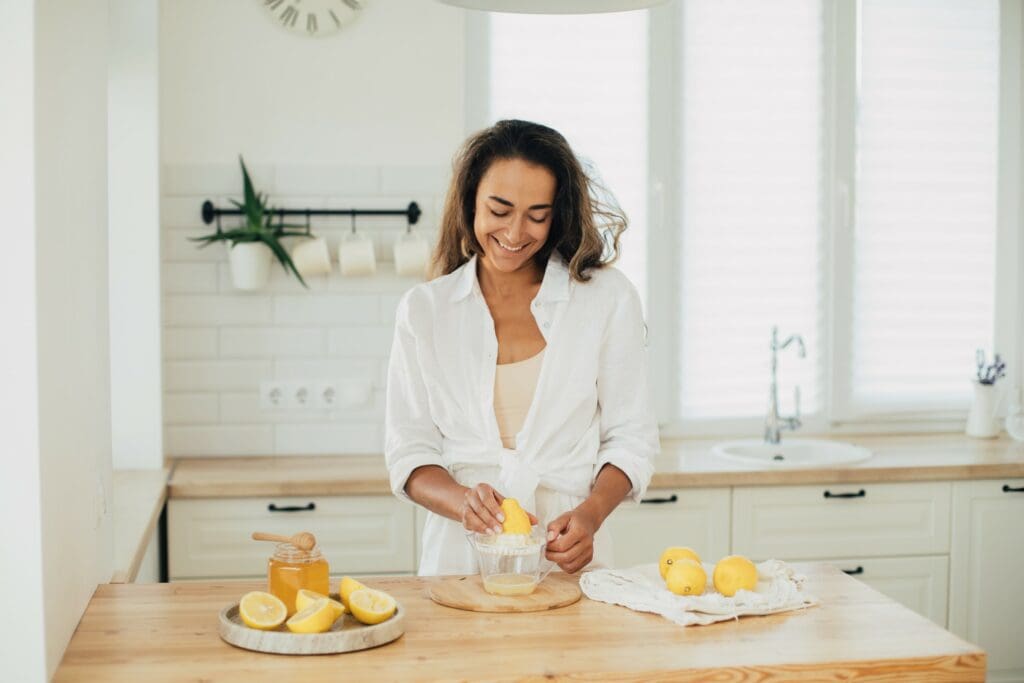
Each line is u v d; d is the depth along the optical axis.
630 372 2.28
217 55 3.91
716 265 4.30
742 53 4.27
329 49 3.95
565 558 2.02
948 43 4.38
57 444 1.74
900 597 3.78
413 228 3.99
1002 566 3.82
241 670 1.60
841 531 3.73
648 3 2.02
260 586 2.02
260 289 3.93
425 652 1.68
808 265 4.34
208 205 3.87
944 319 4.41
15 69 1.62
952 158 4.40
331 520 3.54
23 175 1.62
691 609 1.84
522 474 2.20
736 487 3.66
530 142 2.11
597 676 1.59
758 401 4.34
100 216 2.21
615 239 2.36
